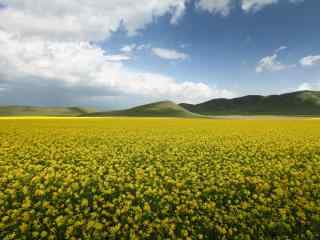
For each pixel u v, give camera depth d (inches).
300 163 488.4
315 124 1652.3
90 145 700.0
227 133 1034.1
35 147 637.9
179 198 317.1
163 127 1354.6
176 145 714.8
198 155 582.2
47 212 275.4
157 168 463.8
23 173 416.2
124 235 238.8
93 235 234.8
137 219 265.1
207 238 239.9
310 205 293.6
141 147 678.5
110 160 517.3
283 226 253.0
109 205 292.2
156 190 341.1
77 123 1624.0
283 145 698.2
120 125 1487.5
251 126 1462.8
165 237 241.4
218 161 516.1
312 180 382.0
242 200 324.8
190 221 268.5
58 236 238.5
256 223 261.4
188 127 1365.7
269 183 382.0
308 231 238.8
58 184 372.2
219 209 290.4
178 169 456.1
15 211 269.9
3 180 369.1
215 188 352.2
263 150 634.8
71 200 317.4
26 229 243.0
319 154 582.9
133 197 318.7
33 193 336.2
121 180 387.2
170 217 275.3
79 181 382.6
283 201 313.0
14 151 584.4
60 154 566.6
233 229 248.8
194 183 377.7
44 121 1784.0
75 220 265.0
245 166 478.0
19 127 1202.6
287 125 1553.9
